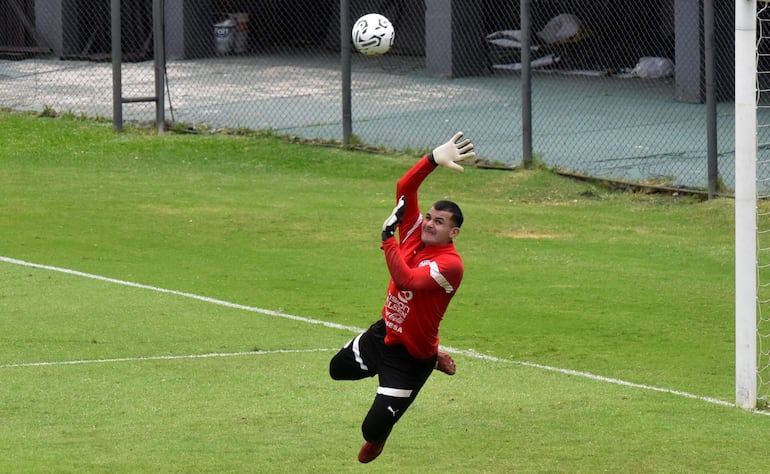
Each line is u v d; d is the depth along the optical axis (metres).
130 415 30.89
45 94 105.00
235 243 55.44
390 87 109.19
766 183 67.38
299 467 27.12
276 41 142.12
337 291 46.91
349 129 79.81
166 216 60.56
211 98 102.81
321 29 143.12
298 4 143.12
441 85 110.19
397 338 26.16
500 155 77.75
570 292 47.31
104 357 36.75
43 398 32.28
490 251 54.81
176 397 32.69
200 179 70.69
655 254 54.59
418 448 28.92
